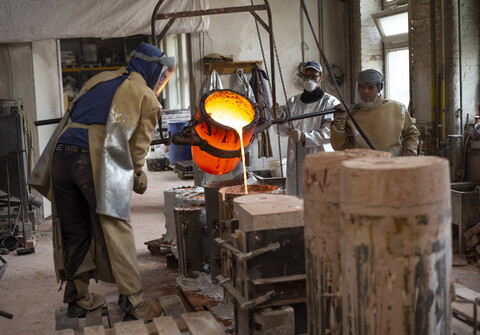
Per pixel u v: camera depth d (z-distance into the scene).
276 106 4.17
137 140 3.30
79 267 3.34
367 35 7.25
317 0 7.31
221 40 7.02
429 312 1.76
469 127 5.74
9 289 4.43
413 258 1.71
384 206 1.70
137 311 3.26
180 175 10.03
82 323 3.71
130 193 3.27
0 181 5.95
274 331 2.40
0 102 6.21
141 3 6.48
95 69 15.47
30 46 6.74
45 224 6.84
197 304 3.69
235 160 3.56
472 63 5.73
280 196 2.72
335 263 2.06
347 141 4.08
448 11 5.67
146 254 5.28
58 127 3.45
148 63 3.47
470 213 4.88
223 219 3.43
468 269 4.52
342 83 7.54
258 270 2.42
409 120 4.08
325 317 2.10
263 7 4.15
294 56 7.30
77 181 3.24
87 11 6.41
